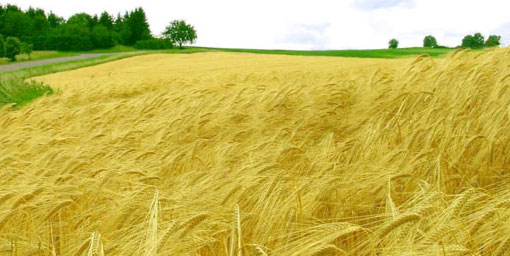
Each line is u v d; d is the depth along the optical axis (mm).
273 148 4871
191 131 6848
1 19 143250
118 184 4242
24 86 20000
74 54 117688
